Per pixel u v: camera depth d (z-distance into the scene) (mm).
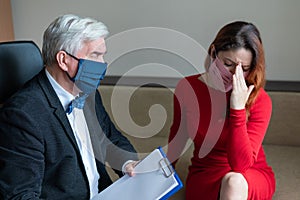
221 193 1541
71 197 1318
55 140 1238
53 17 2779
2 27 2711
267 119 1671
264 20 2473
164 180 1332
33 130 1169
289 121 2350
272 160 2176
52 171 1275
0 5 2670
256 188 1581
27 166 1161
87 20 1263
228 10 2498
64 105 1321
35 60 1649
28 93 1222
